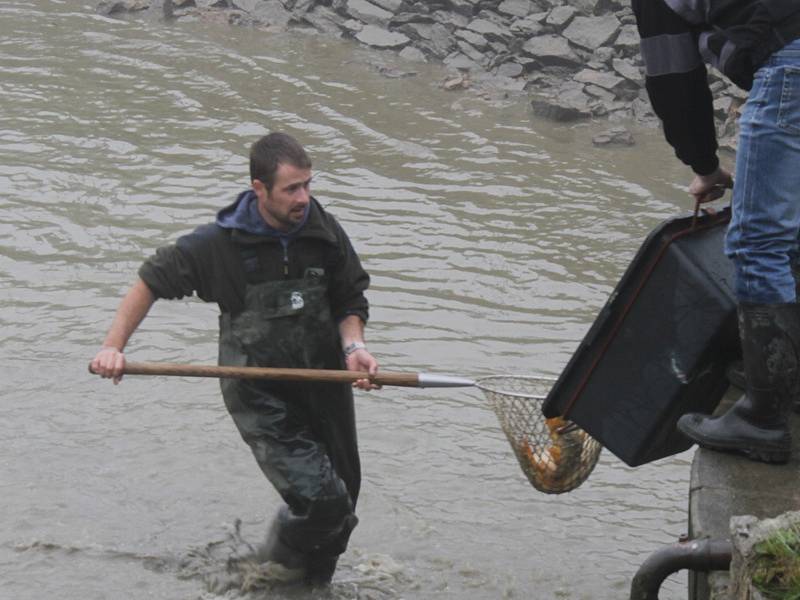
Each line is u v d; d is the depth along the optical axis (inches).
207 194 1305.4
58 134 1471.5
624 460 581.0
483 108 1592.0
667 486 824.9
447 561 735.1
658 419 569.9
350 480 691.4
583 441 637.3
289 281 644.7
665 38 535.2
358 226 1230.9
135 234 1203.2
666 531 772.0
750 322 529.0
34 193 1296.8
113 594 697.0
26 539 745.6
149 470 824.9
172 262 642.2
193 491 802.2
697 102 544.1
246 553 726.5
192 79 1688.0
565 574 724.7
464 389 939.3
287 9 1971.0
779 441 542.3
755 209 520.4
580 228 1234.6
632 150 1455.5
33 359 966.4
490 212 1272.1
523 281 1115.3
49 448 847.1
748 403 543.2
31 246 1172.5
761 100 514.3
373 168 1391.5
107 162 1389.0
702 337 555.2
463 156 1428.4
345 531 673.0
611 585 714.8
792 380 534.6
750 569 427.8
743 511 521.3
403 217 1257.4
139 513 776.9
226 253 642.8
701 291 553.3
